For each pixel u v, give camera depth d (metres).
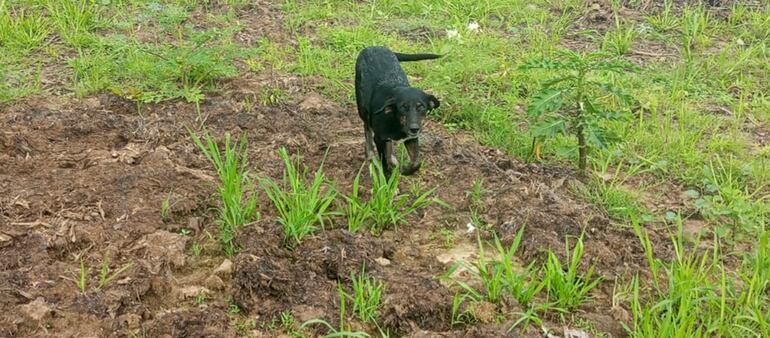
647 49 6.35
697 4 6.91
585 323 3.86
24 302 3.83
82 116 5.13
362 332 3.71
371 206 4.37
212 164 4.79
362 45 6.12
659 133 5.24
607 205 4.61
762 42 6.34
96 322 3.77
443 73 5.73
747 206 4.45
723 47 6.38
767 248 4.22
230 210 4.27
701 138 5.28
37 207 4.32
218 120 5.17
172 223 4.32
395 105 4.41
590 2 6.95
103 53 5.88
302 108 5.37
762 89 5.86
